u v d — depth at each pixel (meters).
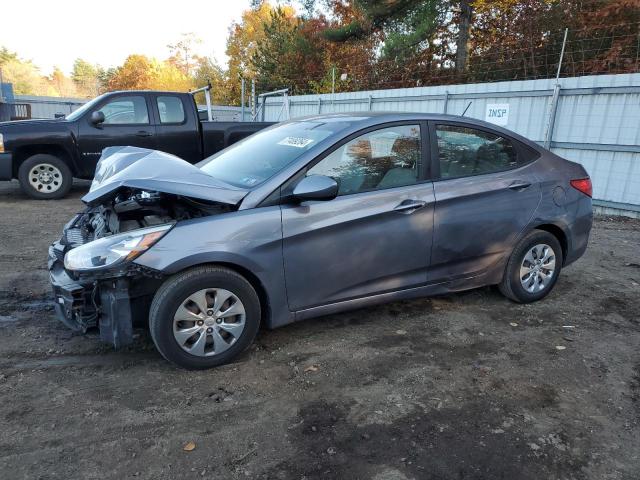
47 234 6.62
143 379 3.25
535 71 17.91
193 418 2.87
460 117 4.23
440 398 3.12
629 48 15.32
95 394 3.07
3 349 3.57
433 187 3.94
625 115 8.56
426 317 4.31
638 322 4.38
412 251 3.88
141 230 3.14
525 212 4.36
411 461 2.56
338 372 3.39
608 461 2.61
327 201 3.54
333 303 3.70
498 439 2.75
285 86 28.98
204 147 9.52
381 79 23.75
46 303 4.40
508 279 4.48
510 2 18.42
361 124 3.78
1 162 8.47
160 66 54.59
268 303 3.45
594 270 5.79
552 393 3.22
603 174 9.02
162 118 9.22
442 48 22.64
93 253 3.08
